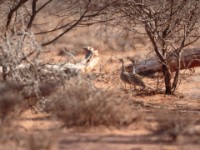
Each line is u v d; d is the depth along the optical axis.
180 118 31.94
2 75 37.81
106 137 28.33
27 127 30.16
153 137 28.33
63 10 46.53
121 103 32.47
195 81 57.09
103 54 89.56
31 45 37.34
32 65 36.25
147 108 41.59
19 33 41.56
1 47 37.34
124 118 31.39
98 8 45.53
